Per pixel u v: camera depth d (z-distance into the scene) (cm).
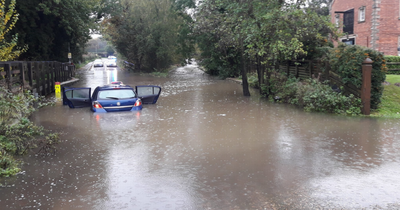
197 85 2692
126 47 5456
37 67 1794
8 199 512
